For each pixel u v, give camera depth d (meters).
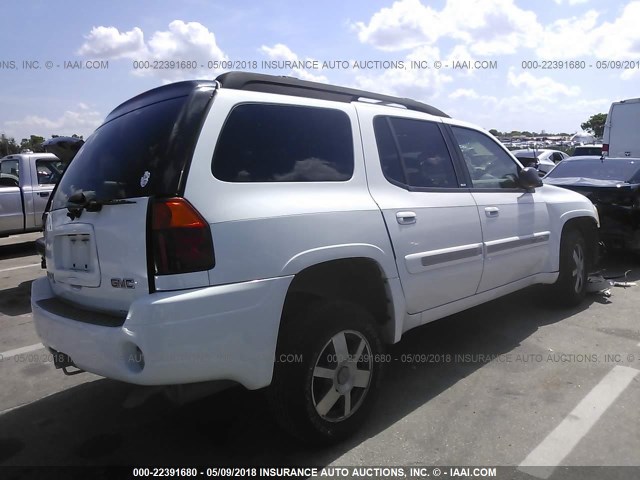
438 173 3.85
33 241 11.56
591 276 6.03
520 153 16.97
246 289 2.50
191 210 2.41
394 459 2.84
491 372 3.91
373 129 3.43
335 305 2.91
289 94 3.19
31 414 3.47
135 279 2.45
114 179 2.68
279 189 2.76
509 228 4.35
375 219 3.14
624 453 2.85
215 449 2.99
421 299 3.50
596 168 8.10
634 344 4.43
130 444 3.06
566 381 3.73
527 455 2.85
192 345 2.36
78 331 2.60
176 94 2.76
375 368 3.12
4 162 10.45
